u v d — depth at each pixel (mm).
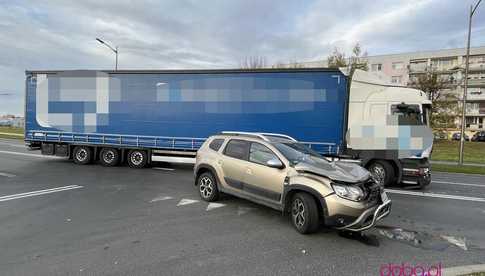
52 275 3469
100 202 6648
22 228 4992
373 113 9250
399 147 8961
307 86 9812
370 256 4164
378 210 4637
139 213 5887
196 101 10859
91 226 5121
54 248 4215
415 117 8961
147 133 11344
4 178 9312
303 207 4895
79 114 11938
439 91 31875
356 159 9203
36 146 12711
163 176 9977
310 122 9805
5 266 3674
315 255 4145
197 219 5582
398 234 5055
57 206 6301
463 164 15938
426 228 5398
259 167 5770
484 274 3561
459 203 7297
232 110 10531
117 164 12141
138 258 3941
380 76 10039
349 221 4547
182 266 3744
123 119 11531
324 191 4668
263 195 5648
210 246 4371
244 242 4543
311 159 5609
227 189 6430
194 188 8156
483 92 59094
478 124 61531
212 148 6957
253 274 3580
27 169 11031
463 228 5441
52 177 9531
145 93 11289
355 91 9461
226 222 5434
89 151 12117
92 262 3809
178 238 4652
